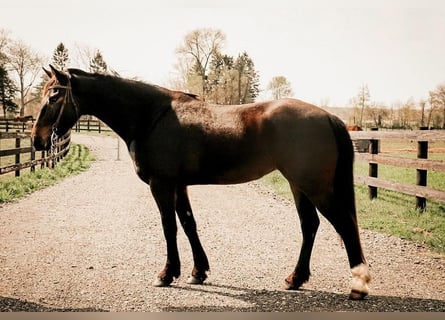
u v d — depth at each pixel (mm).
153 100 3941
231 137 3623
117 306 3350
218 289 3744
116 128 4102
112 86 4004
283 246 5160
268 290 3719
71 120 4055
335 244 5266
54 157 13047
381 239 5316
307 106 3580
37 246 5008
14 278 3947
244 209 7625
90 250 4879
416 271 4180
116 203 7965
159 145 3748
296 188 3748
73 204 7758
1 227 5914
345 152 3484
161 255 4730
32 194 8727
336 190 3482
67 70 4105
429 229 5648
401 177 10289
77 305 3359
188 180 3820
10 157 14742
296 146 3443
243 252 4887
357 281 3447
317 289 3740
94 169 13805
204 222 6488
